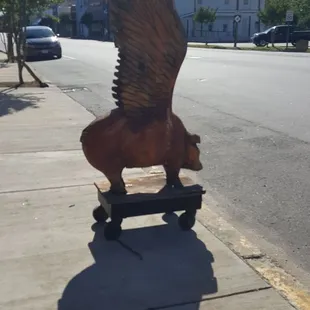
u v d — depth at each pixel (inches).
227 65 832.9
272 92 510.3
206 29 2603.3
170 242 161.0
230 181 239.8
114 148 150.9
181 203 163.0
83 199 198.5
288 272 151.9
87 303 127.3
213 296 130.6
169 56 146.6
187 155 166.1
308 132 331.3
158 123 150.6
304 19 1686.8
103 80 641.0
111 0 143.0
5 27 839.1
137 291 132.7
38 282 136.6
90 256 151.1
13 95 503.8
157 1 141.9
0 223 174.7
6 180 222.5
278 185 233.0
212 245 159.6
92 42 2039.9
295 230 185.0
